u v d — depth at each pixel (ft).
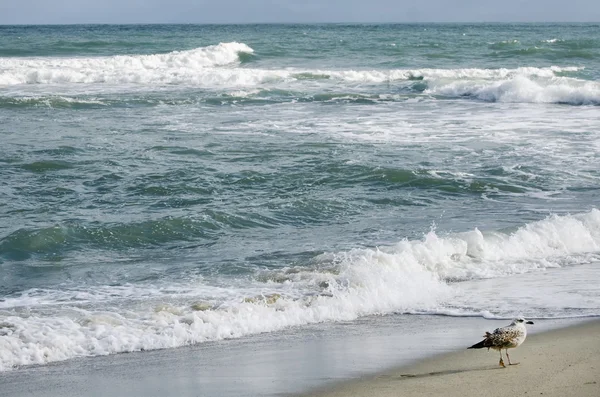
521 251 57.26
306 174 83.56
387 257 53.42
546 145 99.25
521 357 34.96
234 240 62.49
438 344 38.11
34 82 180.75
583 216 63.26
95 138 104.68
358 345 38.47
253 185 79.56
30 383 33.94
